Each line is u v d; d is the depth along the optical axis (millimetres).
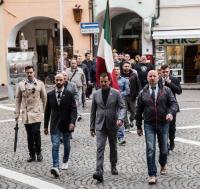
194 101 25578
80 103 19297
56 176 11055
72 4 35375
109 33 12766
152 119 10578
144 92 10695
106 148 14109
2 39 36594
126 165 12164
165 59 34594
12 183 10719
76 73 19281
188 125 18062
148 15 34156
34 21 38688
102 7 34906
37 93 12703
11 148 14484
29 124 12617
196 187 10109
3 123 19391
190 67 34719
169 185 10289
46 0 36000
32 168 12023
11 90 27875
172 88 13055
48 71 38375
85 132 16844
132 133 16469
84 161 12680
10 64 27656
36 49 38688
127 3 34375
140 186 10250
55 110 11383
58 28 37781
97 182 10602
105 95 10883
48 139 15820
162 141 10805
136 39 36625
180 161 12492
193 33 33469
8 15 36438
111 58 12688
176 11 34000
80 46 35375
